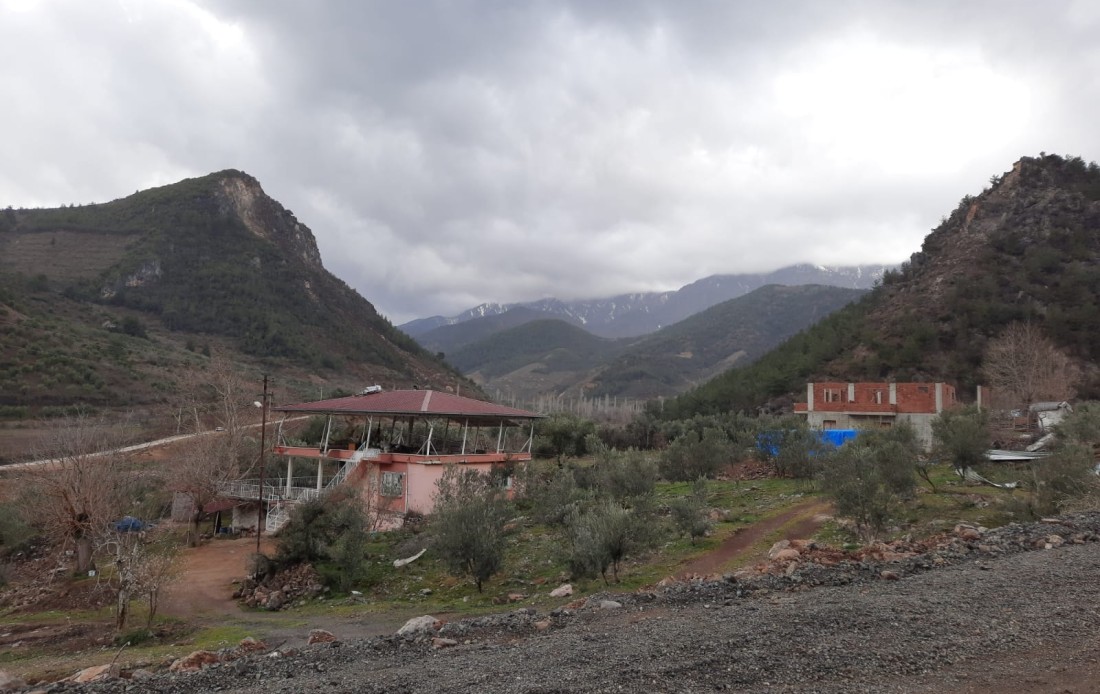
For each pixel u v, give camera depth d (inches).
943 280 3843.5
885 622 330.6
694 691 260.4
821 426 2105.1
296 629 692.7
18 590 1085.8
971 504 908.6
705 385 4067.4
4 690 367.2
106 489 1206.9
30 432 2043.6
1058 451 957.2
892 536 753.6
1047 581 399.5
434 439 1558.8
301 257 7706.7
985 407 2021.4
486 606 695.1
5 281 4033.0
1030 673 265.9
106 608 902.4
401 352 6865.2
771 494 1211.2
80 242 5876.0
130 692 324.8
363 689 290.0
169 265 5826.8
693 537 874.1
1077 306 3154.5
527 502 1339.8
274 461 1658.5
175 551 1185.4
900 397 2080.5
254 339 5187.0
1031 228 3941.9
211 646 620.4
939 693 249.9
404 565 963.3
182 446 1715.1
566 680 278.7
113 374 2755.9
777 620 343.3
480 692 273.4
